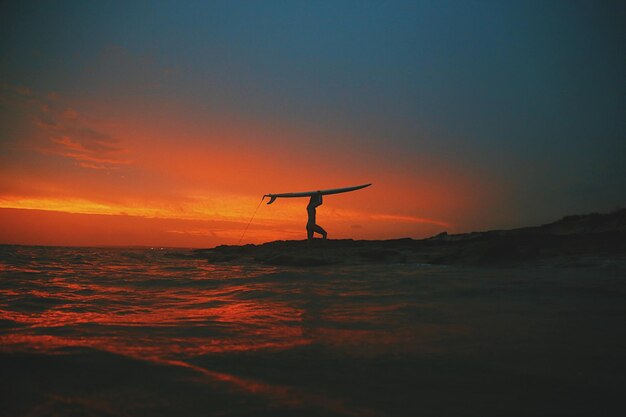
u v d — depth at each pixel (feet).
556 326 12.74
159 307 17.85
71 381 7.55
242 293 23.04
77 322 13.71
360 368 8.65
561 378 8.00
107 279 31.58
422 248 56.80
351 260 50.08
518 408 6.62
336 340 11.22
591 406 6.70
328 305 17.97
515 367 8.71
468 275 30.27
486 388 7.50
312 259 49.06
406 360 9.23
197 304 18.79
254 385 7.54
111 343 10.47
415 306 17.15
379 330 12.53
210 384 7.52
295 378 7.98
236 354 9.66
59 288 24.82
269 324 13.58
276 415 6.21
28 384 7.37
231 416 6.16
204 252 90.94
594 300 17.71
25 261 51.70
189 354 9.57
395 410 6.49
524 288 21.79
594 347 10.25
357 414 6.30
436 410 6.50
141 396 6.90
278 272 38.60
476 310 15.90
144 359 9.00
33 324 13.20
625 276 26.25
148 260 67.15
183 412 6.28
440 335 11.75
